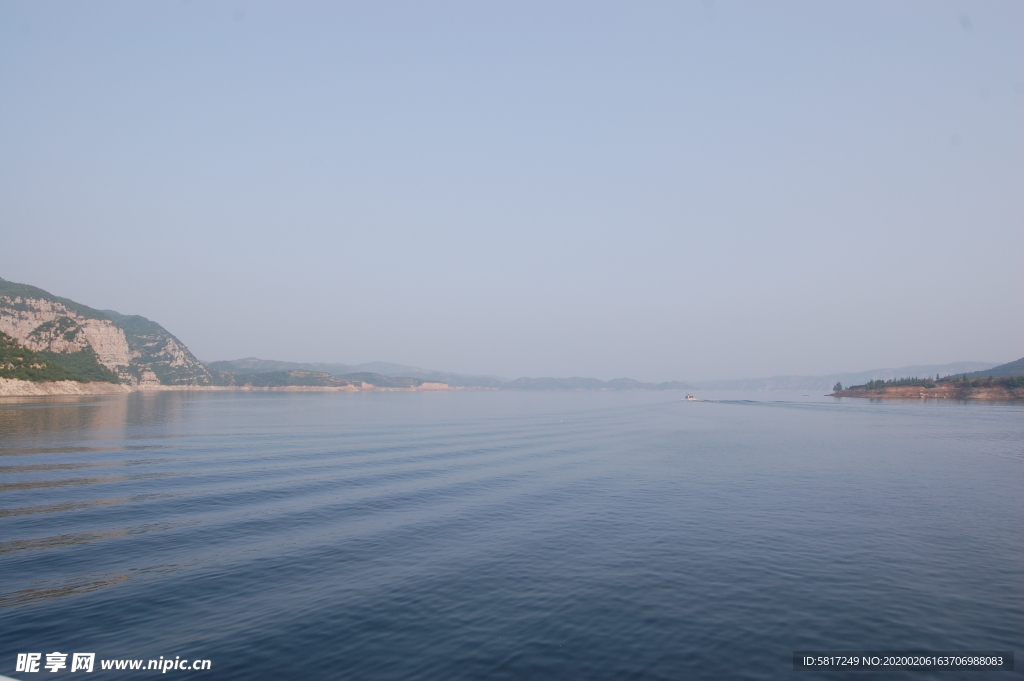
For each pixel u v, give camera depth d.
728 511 35.25
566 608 20.11
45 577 22.70
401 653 16.73
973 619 19.42
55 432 77.12
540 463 56.44
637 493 40.97
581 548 27.28
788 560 25.59
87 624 18.55
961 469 52.94
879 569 24.41
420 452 63.81
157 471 47.41
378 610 19.80
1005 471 51.66
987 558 25.94
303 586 22.02
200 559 25.17
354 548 27.03
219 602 20.41
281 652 16.72
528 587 22.11
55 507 34.28
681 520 32.88
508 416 137.62
